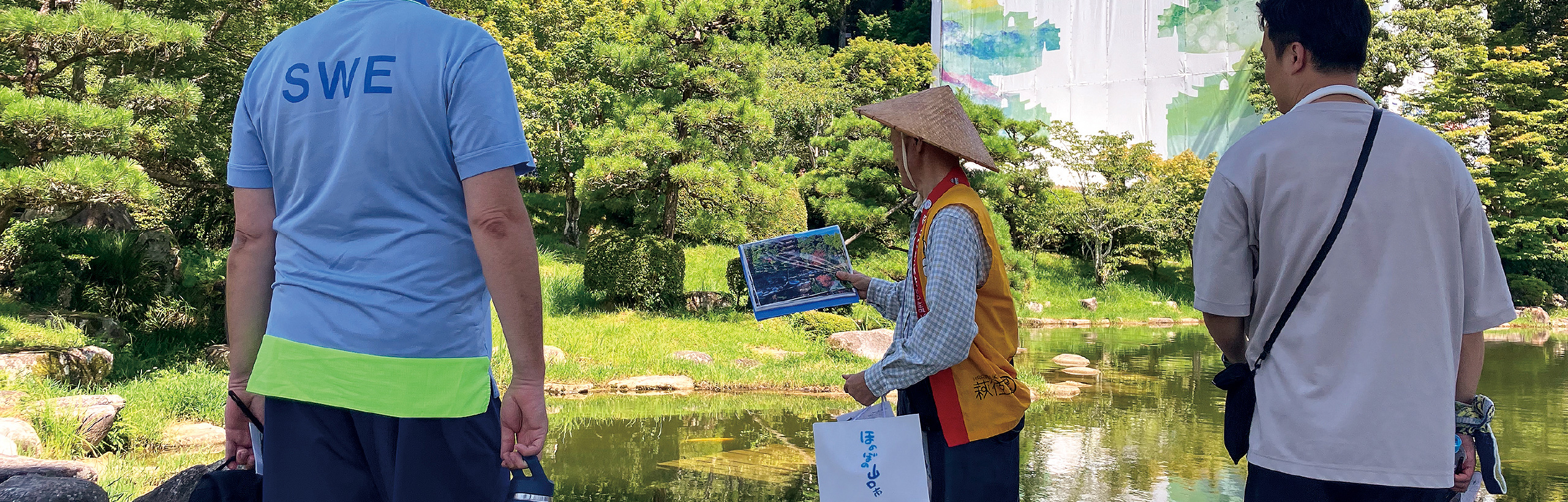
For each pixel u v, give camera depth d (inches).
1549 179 841.5
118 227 386.3
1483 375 398.9
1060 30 1151.6
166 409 229.6
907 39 1530.5
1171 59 1089.4
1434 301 63.8
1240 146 69.7
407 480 53.9
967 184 96.6
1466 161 891.4
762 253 104.2
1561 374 403.9
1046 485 191.3
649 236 500.7
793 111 920.9
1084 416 283.0
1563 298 860.6
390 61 54.3
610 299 494.9
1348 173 64.7
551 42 982.4
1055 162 1057.5
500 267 53.8
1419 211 63.9
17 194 217.3
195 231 498.3
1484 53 864.3
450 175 54.9
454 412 55.0
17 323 281.7
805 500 175.3
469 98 53.6
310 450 55.1
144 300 350.9
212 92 335.0
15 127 228.2
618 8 1082.7
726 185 497.7
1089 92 1137.4
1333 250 64.6
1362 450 62.9
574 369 331.3
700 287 637.3
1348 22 67.2
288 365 54.7
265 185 59.8
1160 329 668.7
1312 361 65.1
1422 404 63.0
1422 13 876.6
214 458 188.1
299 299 55.2
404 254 54.2
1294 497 65.0
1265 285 68.0
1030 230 917.8
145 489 152.6
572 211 778.2
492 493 56.6
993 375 93.4
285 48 58.0
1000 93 1186.0
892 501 88.6
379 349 53.8
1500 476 69.6
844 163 618.2
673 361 351.3
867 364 370.9
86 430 189.0
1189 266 964.6
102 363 250.2
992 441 93.4
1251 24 1042.1
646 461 208.5
